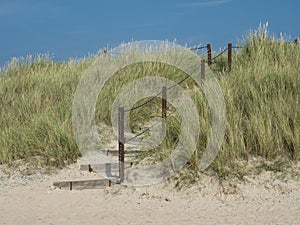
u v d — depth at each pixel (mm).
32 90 13461
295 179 8266
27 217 7164
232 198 7863
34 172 9250
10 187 8672
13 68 15836
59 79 14086
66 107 11602
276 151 8812
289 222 6699
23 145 9992
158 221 6922
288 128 9125
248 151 8812
